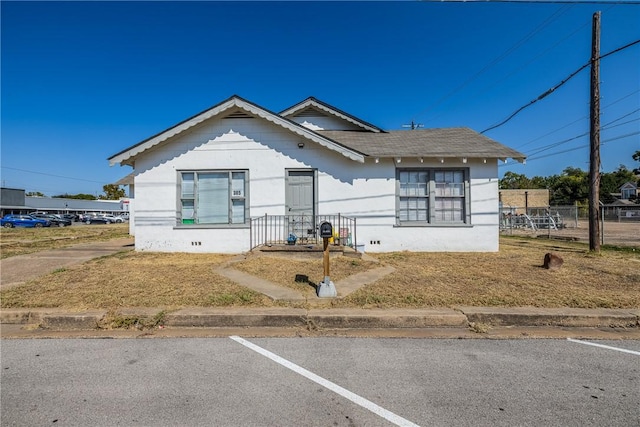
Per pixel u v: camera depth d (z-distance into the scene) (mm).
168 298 5402
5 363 3541
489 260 8867
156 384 3100
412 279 6613
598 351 3875
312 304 5156
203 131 10555
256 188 10539
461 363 3549
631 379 3213
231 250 10438
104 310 4879
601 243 13680
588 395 2930
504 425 2514
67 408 2719
